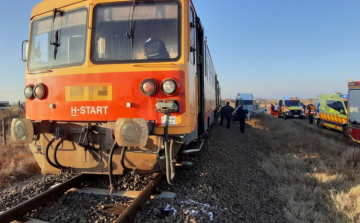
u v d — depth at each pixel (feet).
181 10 14.11
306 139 39.42
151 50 13.87
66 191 14.97
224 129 52.08
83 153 14.08
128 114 13.43
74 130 13.99
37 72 15.23
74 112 14.05
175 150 14.25
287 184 20.90
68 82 14.17
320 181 21.01
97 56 14.10
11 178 20.40
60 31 15.02
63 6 15.08
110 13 14.23
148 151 13.41
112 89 13.62
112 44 14.08
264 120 74.38
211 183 17.56
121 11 14.17
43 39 15.61
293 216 14.66
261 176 22.63
